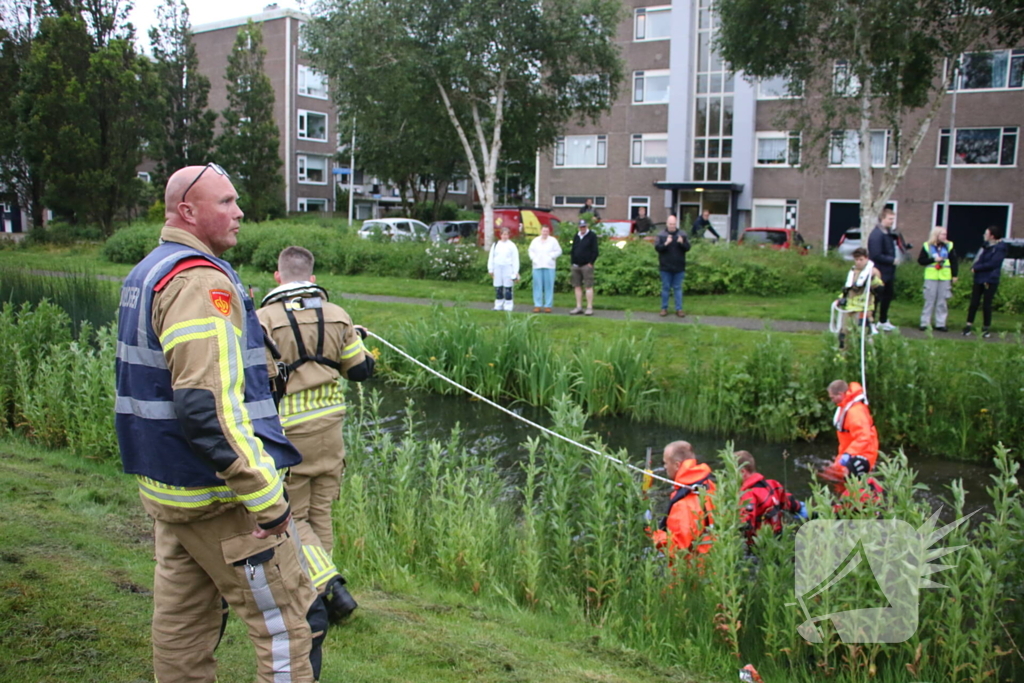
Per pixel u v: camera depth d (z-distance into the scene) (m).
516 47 25.52
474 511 5.37
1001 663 4.01
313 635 2.75
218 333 2.22
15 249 28.28
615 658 3.88
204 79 43.22
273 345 3.32
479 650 3.63
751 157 37.19
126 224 34.06
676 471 5.72
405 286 19.67
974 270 12.70
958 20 20.61
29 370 8.00
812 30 21.02
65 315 9.05
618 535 4.96
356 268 22.92
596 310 15.89
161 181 42.88
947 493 7.61
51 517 4.85
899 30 19.92
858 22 20.14
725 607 4.11
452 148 30.77
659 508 6.68
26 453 6.81
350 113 27.73
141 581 3.98
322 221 39.06
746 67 22.88
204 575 2.54
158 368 2.29
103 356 7.52
